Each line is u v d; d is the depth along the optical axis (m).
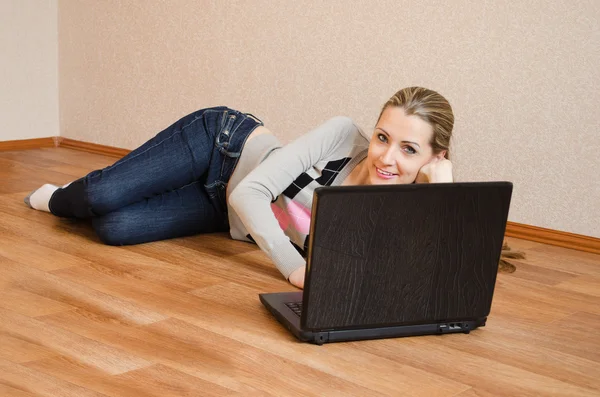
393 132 1.89
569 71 2.79
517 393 1.57
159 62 3.79
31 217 2.59
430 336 1.82
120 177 2.31
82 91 4.07
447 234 1.74
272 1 3.42
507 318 2.00
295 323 1.76
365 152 2.15
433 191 1.68
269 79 3.50
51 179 3.28
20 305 1.83
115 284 2.02
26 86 3.98
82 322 1.76
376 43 3.19
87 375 1.50
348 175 2.16
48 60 4.06
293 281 2.02
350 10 3.23
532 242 2.92
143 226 2.37
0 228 2.44
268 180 2.04
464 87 3.01
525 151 2.93
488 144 3.00
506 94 2.93
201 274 2.15
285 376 1.56
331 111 3.35
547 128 2.87
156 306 1.89
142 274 2.12
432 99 1.89
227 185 2.42
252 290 2.05
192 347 1.67
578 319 2.05
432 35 3.05
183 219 2.44
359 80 3.26
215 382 1.51
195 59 3.69
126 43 3.88
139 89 3.88
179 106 3.78
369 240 1.67
